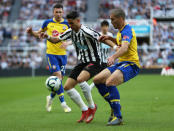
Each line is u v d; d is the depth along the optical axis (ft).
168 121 60.13
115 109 55.72
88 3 297.74
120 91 131.64
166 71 230.89
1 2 303.89
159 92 125.18
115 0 289.94
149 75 230.07
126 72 55.77
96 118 65.62
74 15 60.75
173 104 87.86
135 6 278.26
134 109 79.10
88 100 60.49
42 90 141.49
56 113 75.51
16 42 268.82
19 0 305.53
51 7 297.33
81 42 62.85
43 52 244.42
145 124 56.65
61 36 66.74
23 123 61.36
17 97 117.70
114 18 55.98
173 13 243.19
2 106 92.48
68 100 99.71
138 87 147.84
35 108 86.12
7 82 187.62
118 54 53.26
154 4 273.75
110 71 57.82
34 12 295.69
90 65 62.54
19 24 270.87
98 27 250.98
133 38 57.11
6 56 251.60
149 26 239.71
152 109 78.43
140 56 243.60
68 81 62.95
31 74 237.04
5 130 53.78
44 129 53.93
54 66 86.17
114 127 53.57
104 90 58.70
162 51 244.42
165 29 258.37
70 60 240.32
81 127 54.90
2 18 294.66
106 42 59.16
